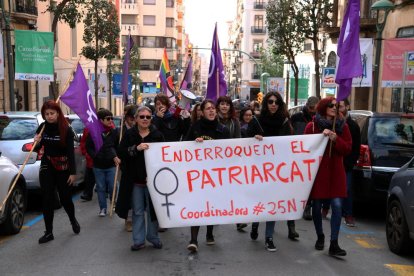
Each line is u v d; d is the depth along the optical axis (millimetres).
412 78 11961
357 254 6102
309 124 6395
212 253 6043
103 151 8148
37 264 5590
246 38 75062
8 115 9344
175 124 7914
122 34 70250
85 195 9820
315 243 6426
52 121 6375
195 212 6035
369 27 21578
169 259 5789
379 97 20500
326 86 18797
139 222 6141
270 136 6250
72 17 19734
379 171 7703
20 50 13961
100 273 5277
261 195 6102
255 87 74938
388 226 6395
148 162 5949
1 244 6457
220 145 6074
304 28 22219
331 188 5883
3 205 6367
